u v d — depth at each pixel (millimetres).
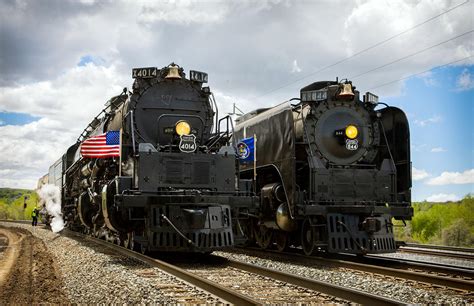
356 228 11203
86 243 14734
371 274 8836
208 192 10719
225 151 11297
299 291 6777
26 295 6582
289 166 11680
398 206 11922
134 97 11883
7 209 61781
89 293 6570
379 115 12516
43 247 14961
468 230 19203
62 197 22484
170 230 9914
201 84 12727
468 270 9328
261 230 14164
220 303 5840
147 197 10094
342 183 11781
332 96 12320
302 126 12109
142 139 11797
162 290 6594
